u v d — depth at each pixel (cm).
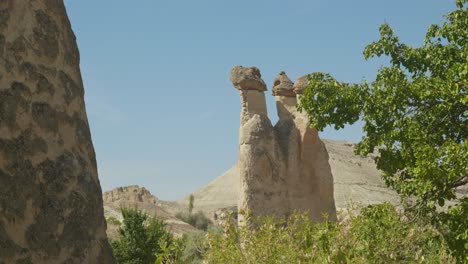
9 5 331
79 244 338
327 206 2455
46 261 319
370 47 1510
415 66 1501
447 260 1249
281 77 2612
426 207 1280
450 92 1249
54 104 346
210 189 10162
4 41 325
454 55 1462
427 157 1203
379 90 1380
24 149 322
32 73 336
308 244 1077
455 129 1320
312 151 2481
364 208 1310
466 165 1138
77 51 379
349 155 7456
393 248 1145
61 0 371
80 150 359
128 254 2686
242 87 2420
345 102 1405
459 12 1460
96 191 362
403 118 1343
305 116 2488
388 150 1370
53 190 331
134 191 8188
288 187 2395
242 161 2339
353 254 1061
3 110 317
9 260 301
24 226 313
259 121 2378
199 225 6019
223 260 1094
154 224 2803
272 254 1077
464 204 1199
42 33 347
